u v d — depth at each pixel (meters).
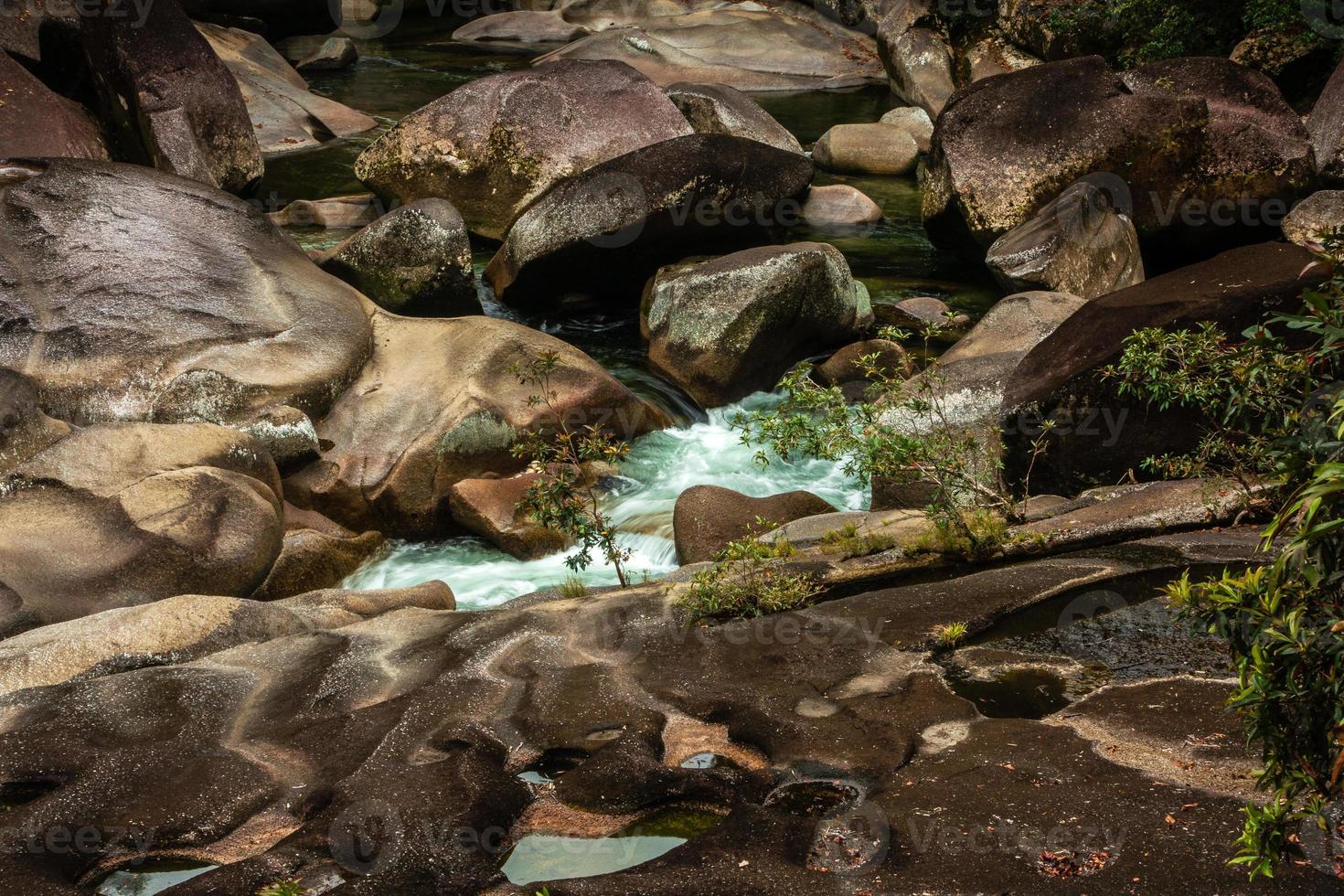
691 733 4.33
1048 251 11.20
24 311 8.37
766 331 10.04
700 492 7.59
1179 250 12.92
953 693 4.46
